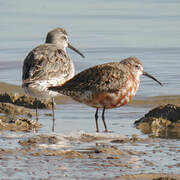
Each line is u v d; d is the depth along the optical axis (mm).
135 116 16156
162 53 26391
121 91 14570
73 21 34531
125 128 14320
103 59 25156
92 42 28891
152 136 13203
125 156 11070
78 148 11766
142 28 32438
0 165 10242
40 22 34219
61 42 19688
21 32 31562
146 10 38469
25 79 16094
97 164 10406
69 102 18391
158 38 29766
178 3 41375
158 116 15266
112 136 13195
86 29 32219
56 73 16516
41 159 10695
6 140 12438
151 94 19312
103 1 42688
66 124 14922
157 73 22438
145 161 10680
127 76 14664
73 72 17594
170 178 9398
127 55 25984
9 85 20969
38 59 16469
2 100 18344
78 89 14359
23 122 14477
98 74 14523
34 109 17594
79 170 9953
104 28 32531
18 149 11516
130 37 30109
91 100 14500
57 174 9688
